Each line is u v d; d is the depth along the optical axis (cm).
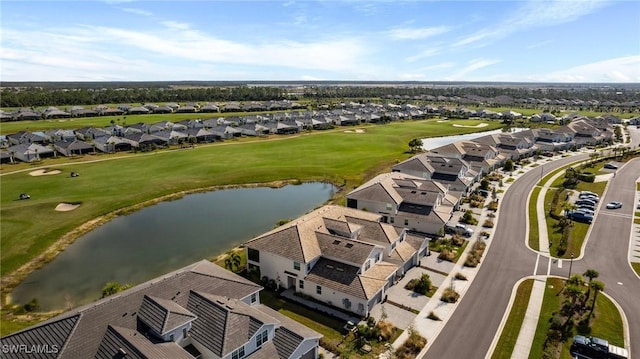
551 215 7125
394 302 4497
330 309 4403
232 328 3259
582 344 3603
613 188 8706
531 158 12262
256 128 16725
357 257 4578
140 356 2845
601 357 3516
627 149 12269
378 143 14600
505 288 4766
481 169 9925
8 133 15638
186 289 3741
